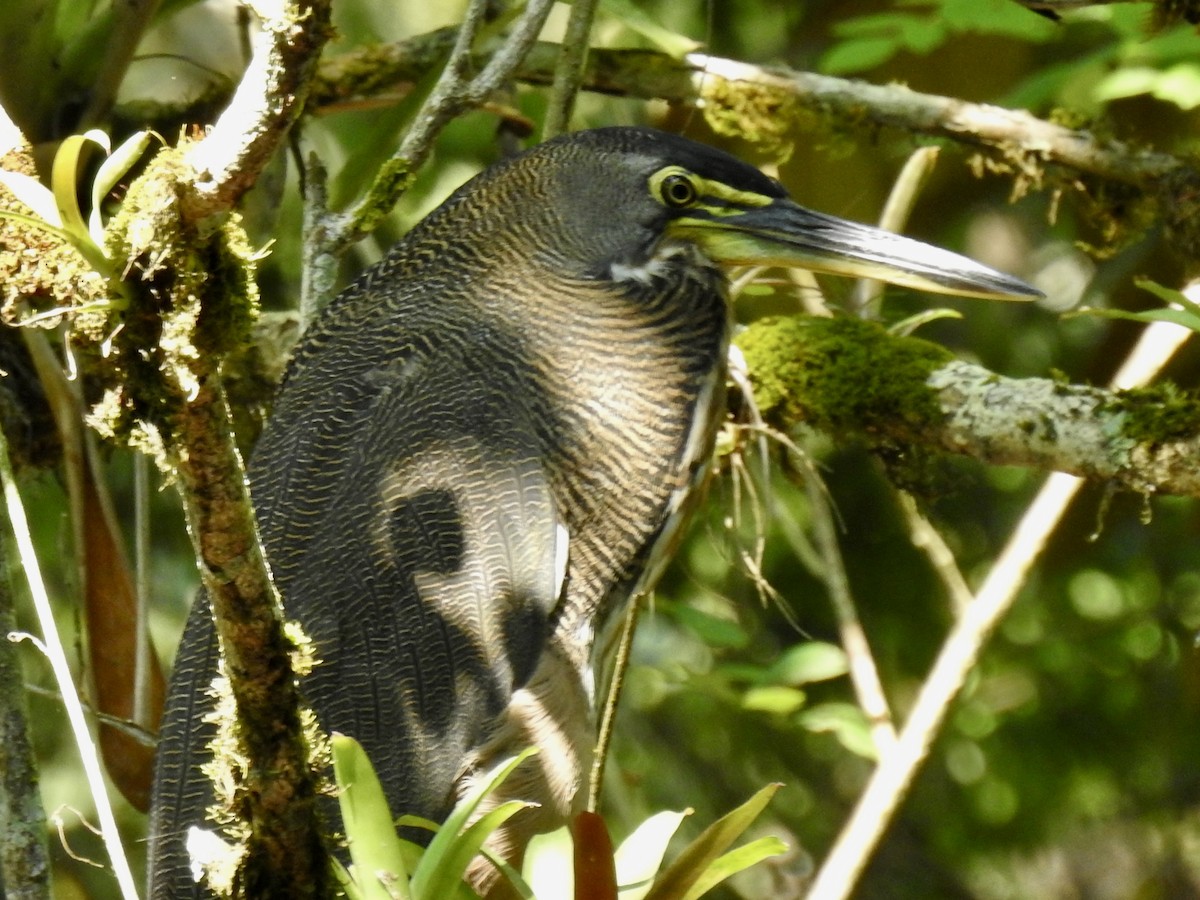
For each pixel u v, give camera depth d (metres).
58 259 5.42
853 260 9.00
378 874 5.02
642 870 5.60
